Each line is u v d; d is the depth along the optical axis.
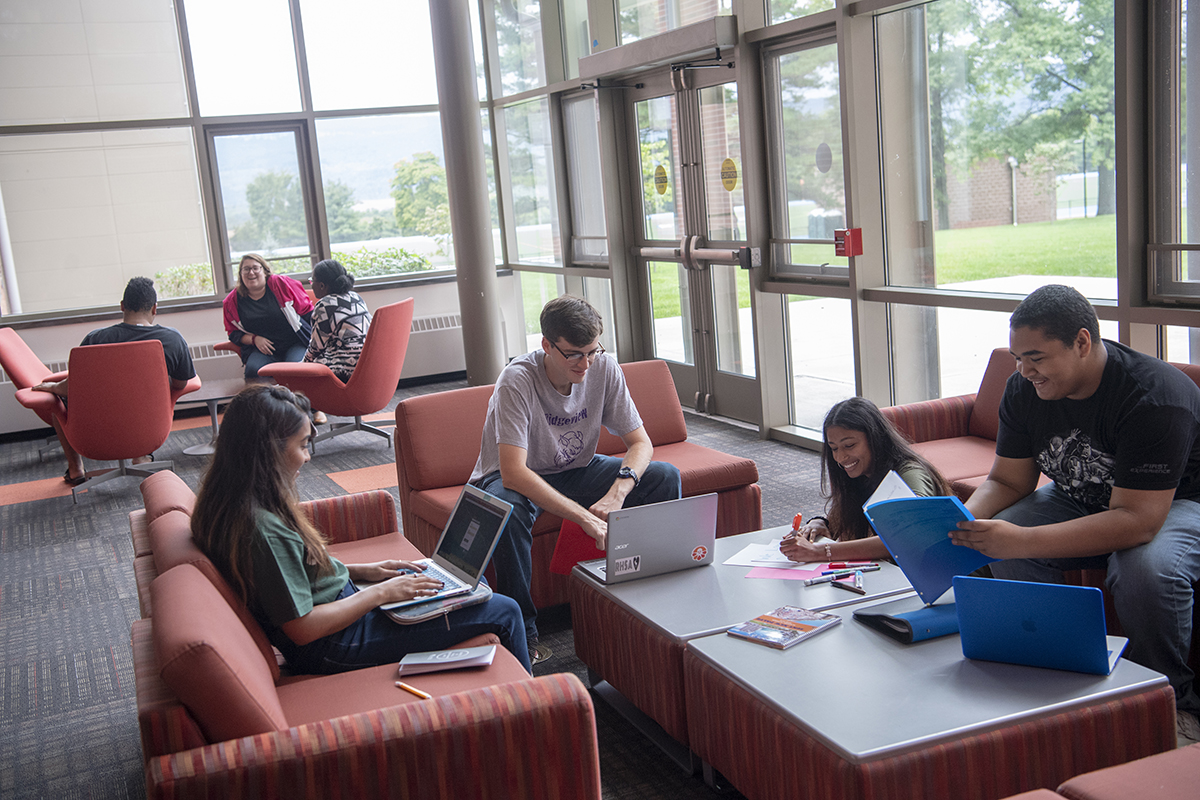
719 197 6.16
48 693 3.23
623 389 3.42
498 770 1.75
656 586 2.65
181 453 6.71
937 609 2.24
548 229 8.31
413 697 2.07
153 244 8.05
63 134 7.71
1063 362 2.49
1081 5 3.82
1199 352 3.68
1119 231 3.72
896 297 4.86
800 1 5.18
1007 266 4.39
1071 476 2.65
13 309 7.72
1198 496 2.57
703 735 2.22
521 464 3.05
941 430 4.05
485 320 7.37
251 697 1.70
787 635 2.20
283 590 2.13
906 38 4.68
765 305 5.82
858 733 1.78
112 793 2.58
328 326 6.34
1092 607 1.89
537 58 7.95
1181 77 3.51
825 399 5.65
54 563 4.62
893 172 4.91
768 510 4.61
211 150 8.13
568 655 3.26
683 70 6.08
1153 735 1.91
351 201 8.62
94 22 7.67
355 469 6.04
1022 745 1.80
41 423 7.59
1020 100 4.17
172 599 1.81
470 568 2.49
